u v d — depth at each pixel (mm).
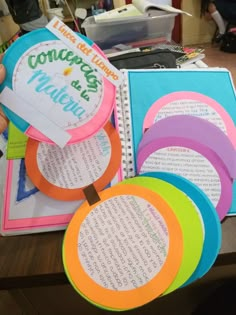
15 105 350
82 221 384
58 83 358
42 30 348
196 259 343
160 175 407
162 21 945
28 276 368
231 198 405
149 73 505
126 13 937
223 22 1927
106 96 375
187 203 374
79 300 634
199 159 419
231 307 645
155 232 361
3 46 890
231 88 498
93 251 361
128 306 333
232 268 604
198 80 502
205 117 462
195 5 2012
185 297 685
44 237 406
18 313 824
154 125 444
